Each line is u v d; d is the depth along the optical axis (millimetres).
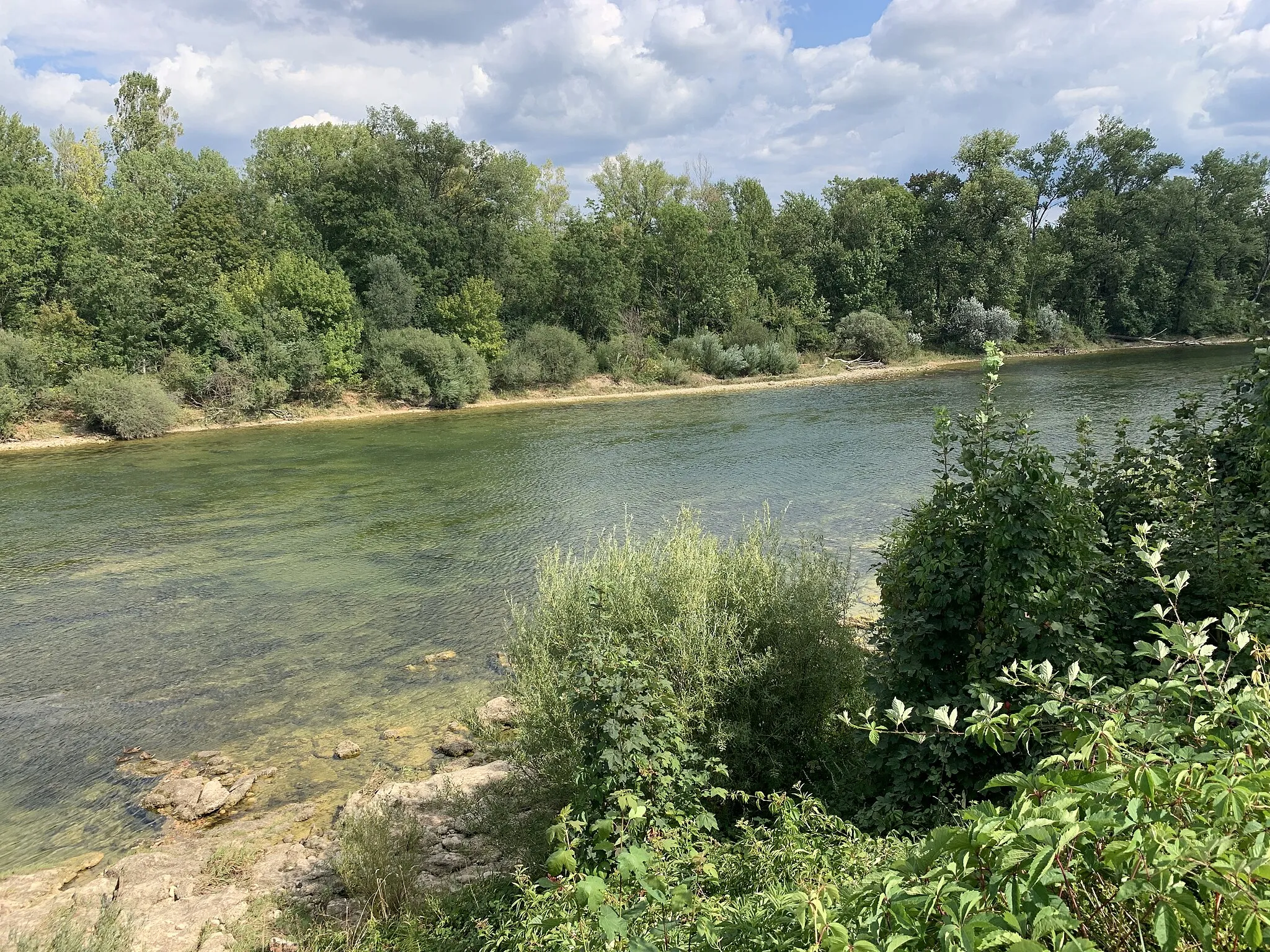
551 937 3947
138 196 51188
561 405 45062
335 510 20172
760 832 5465
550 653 7445
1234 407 7246
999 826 2191
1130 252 69812
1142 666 5035
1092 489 7426
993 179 65625
